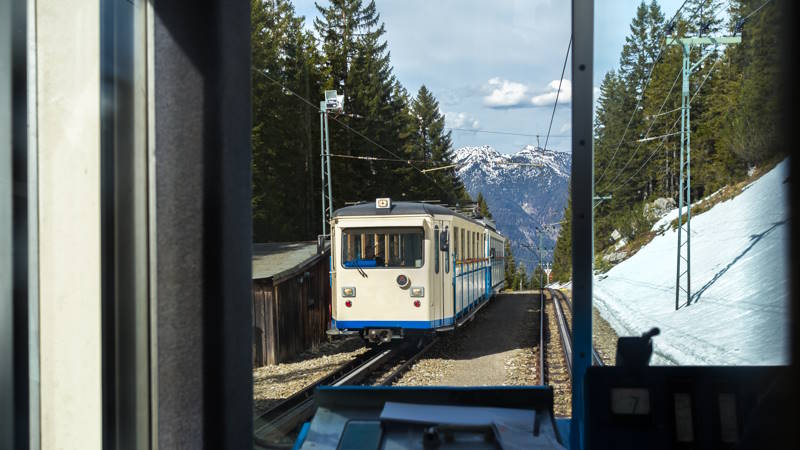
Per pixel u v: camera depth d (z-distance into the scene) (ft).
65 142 6.55
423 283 33.22
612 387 6.12
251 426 7.45
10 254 6.37
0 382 6.31
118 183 6.68
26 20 6.47
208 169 6.87
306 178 99.96
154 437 6.70
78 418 6.56
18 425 6.39
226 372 6.95
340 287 34.27
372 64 124.67
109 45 6.63
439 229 34.71
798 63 4.96
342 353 38.04
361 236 34.06
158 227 6.73
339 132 109.29
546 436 6.23
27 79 6.46
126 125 6.70
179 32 6.79
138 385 6.72
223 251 6.96
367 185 116.47
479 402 7.06
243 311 7.34
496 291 68.80
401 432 6.51
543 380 24.59
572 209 7.41
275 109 99.81
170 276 6.77
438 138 173.06
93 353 6.55
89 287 6.56
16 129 6.42
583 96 7.40
